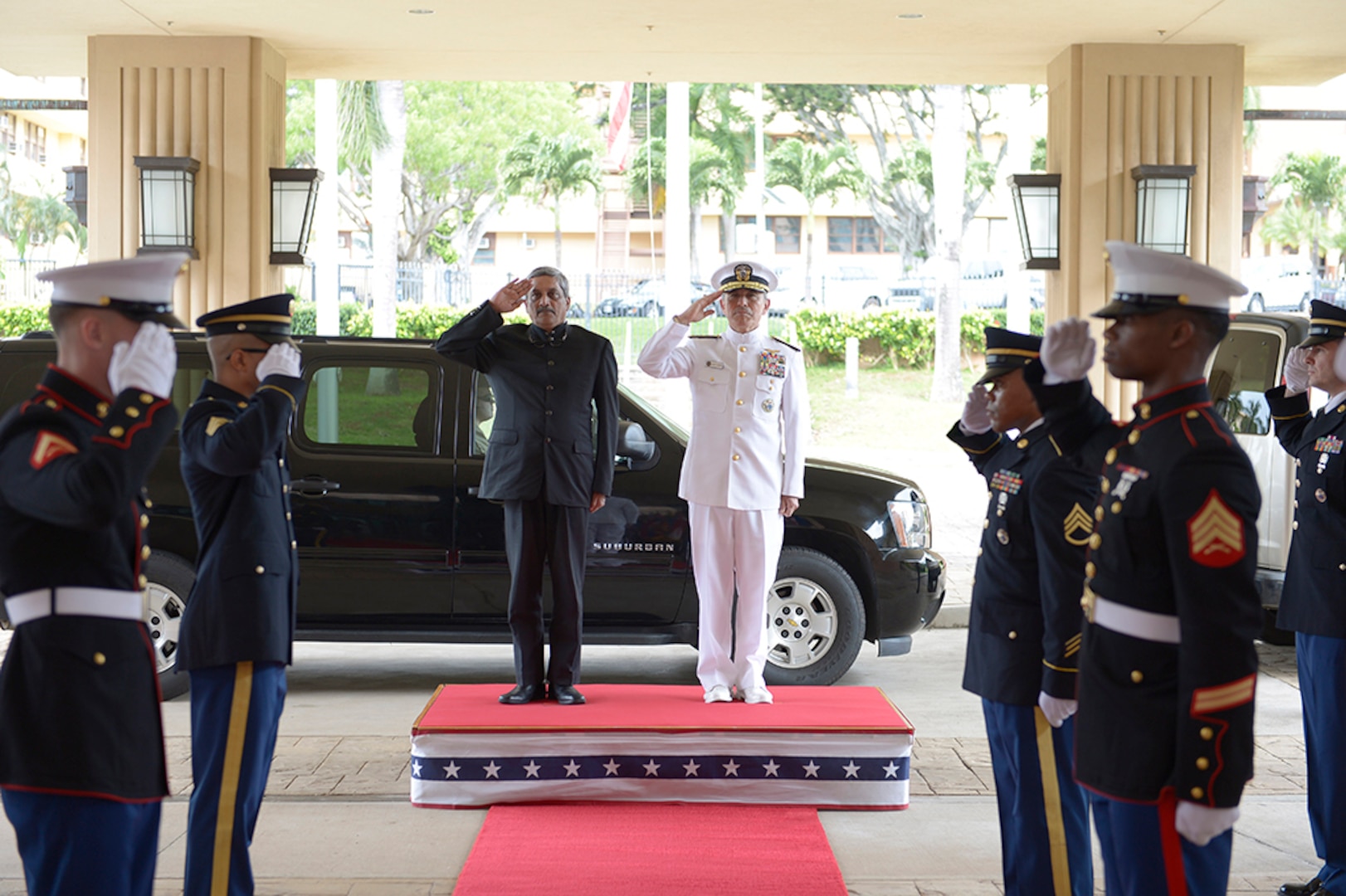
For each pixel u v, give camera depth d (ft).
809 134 125.18
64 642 9.31
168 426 9.29
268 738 12.46
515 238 151.23
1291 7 27.68
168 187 28.96
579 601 18.38
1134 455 9.26
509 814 16.34
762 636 18.63
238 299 29.66
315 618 22.75
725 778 16.75
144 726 9.70
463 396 22.89
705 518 18.56
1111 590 9.32
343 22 29.04
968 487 59.98
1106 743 9.27
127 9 27.76
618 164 116.47
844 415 89.81
